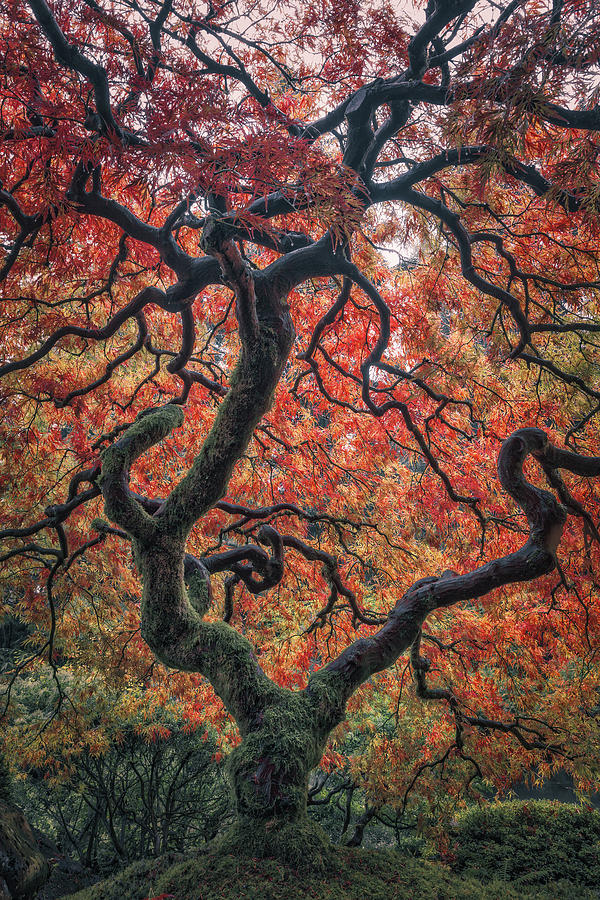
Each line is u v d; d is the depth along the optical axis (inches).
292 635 318.7
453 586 198.5
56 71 166.1
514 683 311.3
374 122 233.5
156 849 381.4
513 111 145.5
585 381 285.7
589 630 291.6
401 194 226.2
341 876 153.9
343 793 435.2
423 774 320.8
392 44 208.1
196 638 192.1
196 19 222.2
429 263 299.9
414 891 153.7
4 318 277.1
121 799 399.5
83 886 326.0
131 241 270.8
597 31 134.2
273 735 173.0
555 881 275.1
